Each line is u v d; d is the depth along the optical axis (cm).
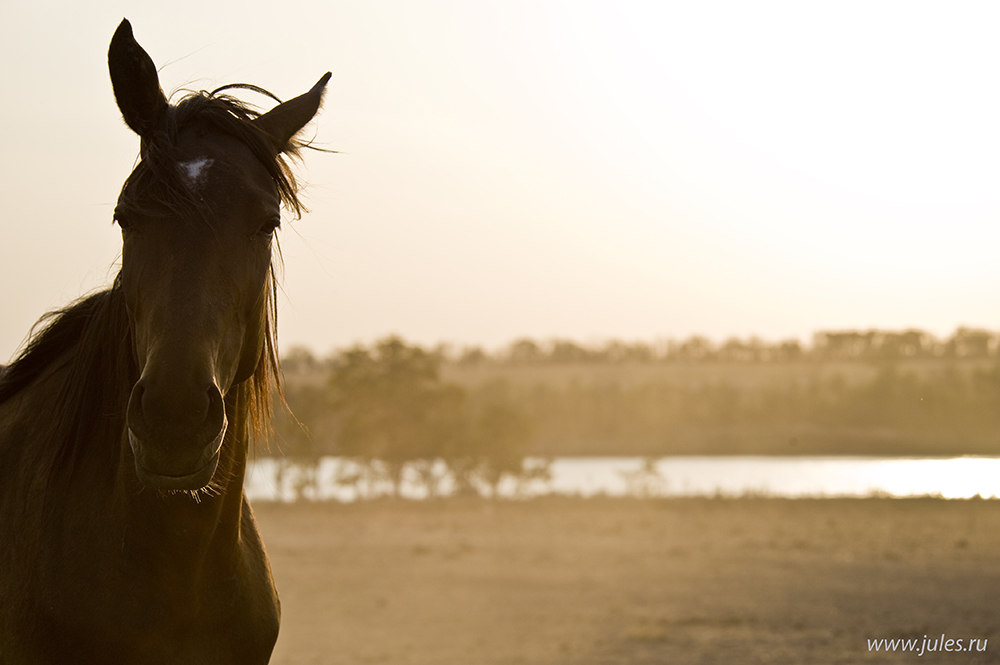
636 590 1485
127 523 227
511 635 1141
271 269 260
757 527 2575
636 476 4991
